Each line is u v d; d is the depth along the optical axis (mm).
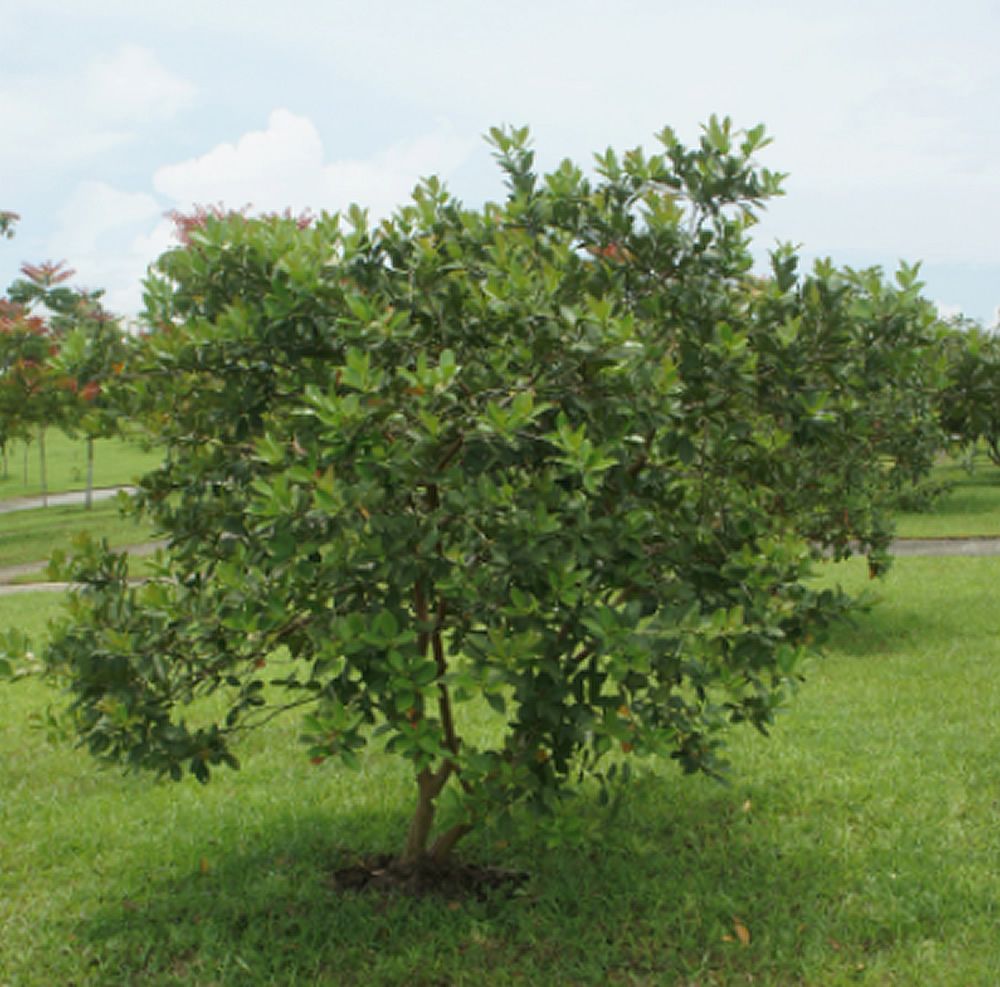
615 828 5750
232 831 5918
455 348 4402
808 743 7316
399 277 4520
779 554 4363
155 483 4715
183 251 4605
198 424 4688
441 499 4184
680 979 4258
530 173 5020
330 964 4449
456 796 4074
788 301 4305
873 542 7695
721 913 4789
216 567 4301
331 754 3924
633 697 4148
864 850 5395
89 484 34156
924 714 8008
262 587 4047
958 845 5434
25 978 4414
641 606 4219
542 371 4133
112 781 6949
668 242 4441
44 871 5477
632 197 4801
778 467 4695
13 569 21953
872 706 8281
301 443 4125
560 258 4426
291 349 4258
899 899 4793
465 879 5148
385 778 6812
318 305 4184
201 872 5387
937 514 23828
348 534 3988
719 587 4406
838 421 4707
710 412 4207
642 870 5223
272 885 5109
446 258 4637
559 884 5008
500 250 4199
